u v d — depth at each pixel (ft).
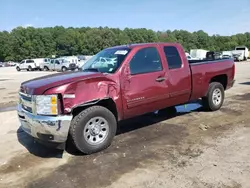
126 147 16.40
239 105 26.45
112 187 11.89
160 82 18.29
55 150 16.38
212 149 15.46
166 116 23.07
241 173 12.55
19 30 363.15
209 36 418.92
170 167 13.48
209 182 11.87
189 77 20.42
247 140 16.61
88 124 15.23
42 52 359.25
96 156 15.23
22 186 12.37
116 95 16.10
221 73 23.70
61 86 14.17
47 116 14.15
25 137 19.35
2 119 25.08
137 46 17.69
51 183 12.48
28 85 15.42
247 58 167.12
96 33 360.89
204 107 23.88
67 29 408.46
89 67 18.39
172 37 385.29
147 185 11.89
